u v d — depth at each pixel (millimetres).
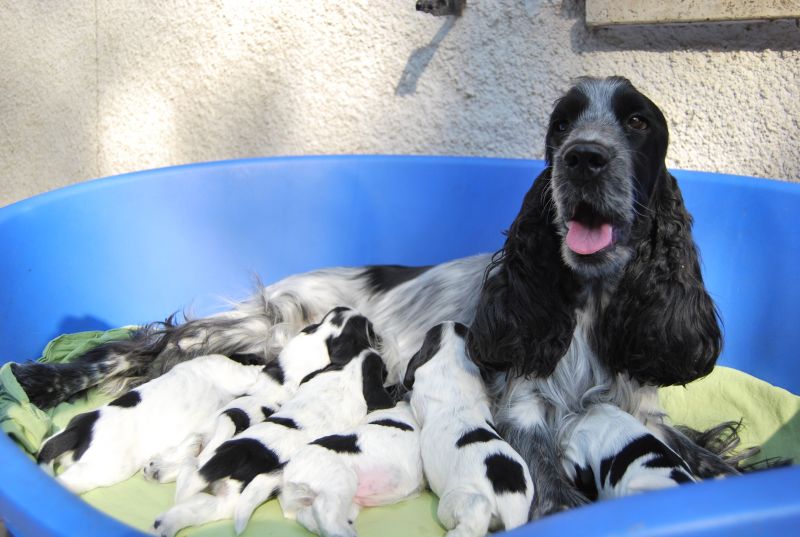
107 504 1062
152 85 1957
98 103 2066
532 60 1546
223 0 1795
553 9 1508
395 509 1064
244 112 1843
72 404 1271
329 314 1265
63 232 1372
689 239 1160
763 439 1235
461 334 1193
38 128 2238
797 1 1312
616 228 1104
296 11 1730
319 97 1757
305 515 999
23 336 1313
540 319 1150
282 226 1532
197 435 1117
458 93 1623
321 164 1526
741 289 1367
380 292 1418
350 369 1204
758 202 1342
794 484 739
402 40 1649
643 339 1145
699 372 1173
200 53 1856
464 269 1362
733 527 723
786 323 1329
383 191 1539
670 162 1489
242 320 1385
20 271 1312
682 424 1275
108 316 1432
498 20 1557
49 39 2123
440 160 1518
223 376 1221
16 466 863
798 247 1312
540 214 1153
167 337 1346
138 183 1440
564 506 1063
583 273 1101
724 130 1440
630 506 730
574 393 1163
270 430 1071
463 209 1521
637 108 1111
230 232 1511
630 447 1048
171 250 1475
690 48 1435
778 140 1407
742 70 1409
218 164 1488
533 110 1563
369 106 1714
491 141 1615
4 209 1317
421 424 1126
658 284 1143
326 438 1063
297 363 1232
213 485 1011
